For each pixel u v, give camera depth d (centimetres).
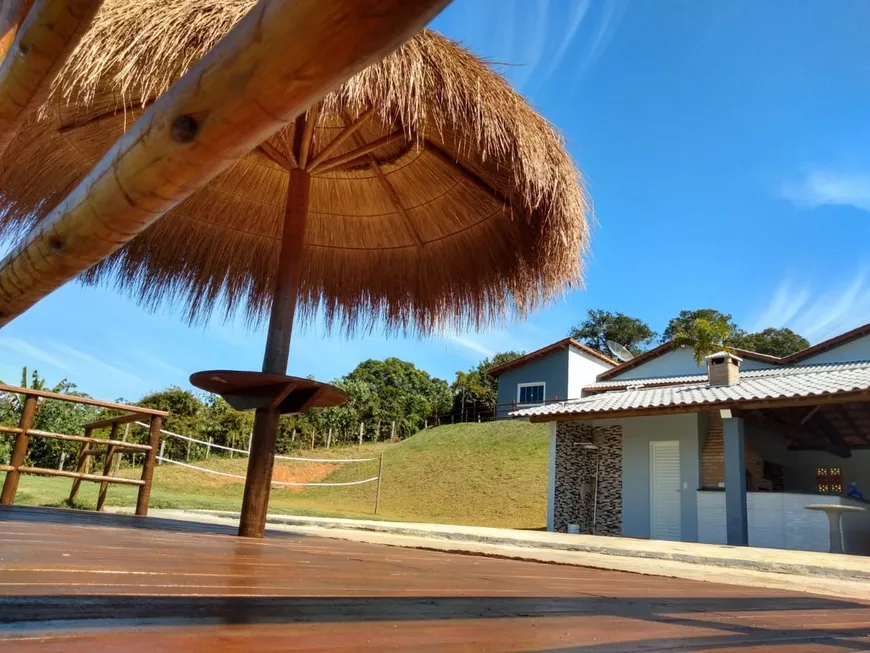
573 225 330
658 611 131
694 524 1176
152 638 56
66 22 78
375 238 443
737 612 145
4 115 91
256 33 49
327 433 3144
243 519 297
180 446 2656
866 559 670
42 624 59
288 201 349
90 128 339
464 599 119
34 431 439
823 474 1455
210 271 436
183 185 69
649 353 2623
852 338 2067
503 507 1819
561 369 2798
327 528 813
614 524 1302
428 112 296
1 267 112
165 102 62
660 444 1273
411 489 2136
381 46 44
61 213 88
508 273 392
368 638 67
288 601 92
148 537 208
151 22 226
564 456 1356
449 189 394
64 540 163
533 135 293
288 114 54
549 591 155
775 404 1009
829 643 98
